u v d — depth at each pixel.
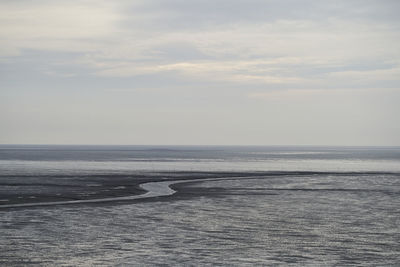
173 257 25.00
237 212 41.72
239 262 24.17
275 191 62.84
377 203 49.50
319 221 37.00
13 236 29.91
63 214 39.56
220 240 29.30
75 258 24.61
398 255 25.81
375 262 24.38
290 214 40.75
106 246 27.36
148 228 33.22
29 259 24.31
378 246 27.95
